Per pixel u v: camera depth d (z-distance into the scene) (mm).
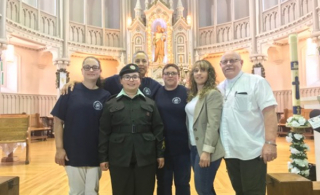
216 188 4277
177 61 12938
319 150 3498
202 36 13562
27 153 6223
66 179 4879
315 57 10344
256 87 2490
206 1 13906
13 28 9312
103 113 2719
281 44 11500
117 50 13250
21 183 4621
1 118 6105
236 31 12469
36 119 10555
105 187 4434
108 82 3344
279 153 7059
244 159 2432
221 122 2598
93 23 13453
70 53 11922
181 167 3016
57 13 11695
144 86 3324
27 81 11594
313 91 10164
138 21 13000
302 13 9523
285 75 11656
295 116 3748
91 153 2742
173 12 13328
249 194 2430
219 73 13359
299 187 1674
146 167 2707
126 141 2645
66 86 2855
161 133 2822
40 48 11734
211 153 2488
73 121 2742
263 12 11391
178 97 3080
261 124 2527
